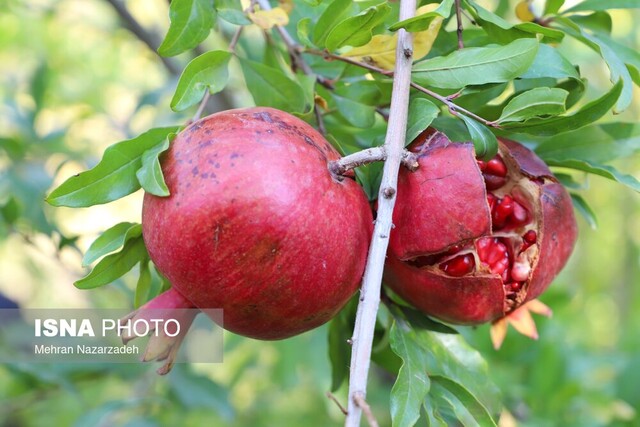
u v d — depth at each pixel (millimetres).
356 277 461
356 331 434
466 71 485
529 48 475
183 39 514
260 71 531
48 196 467
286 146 452
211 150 450
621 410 770
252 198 439
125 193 476
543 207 495
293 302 450
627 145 542
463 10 530
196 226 442
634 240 1525
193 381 807
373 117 544
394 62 516
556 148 547
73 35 1113
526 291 500
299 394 1077
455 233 458
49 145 822
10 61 1115
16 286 1265
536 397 767
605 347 1242
